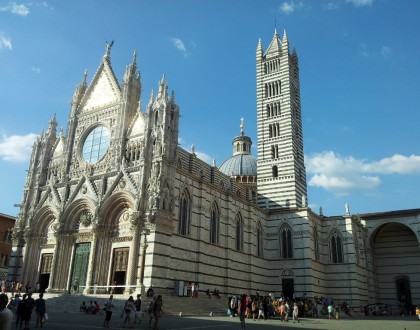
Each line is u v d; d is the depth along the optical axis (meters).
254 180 101.62
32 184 75.62
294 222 83.38
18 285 63.47
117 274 59.34
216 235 69.31
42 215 71.31
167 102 62.31
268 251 84.31
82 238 63.81
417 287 95.75
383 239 102.38
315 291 79.50
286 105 94.88
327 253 87.31
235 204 75.81
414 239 98.62
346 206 88.38
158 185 56.91
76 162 71.56
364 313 80.62
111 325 34.50
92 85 75.81
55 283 63.41
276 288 81.19
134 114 69.06
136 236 56.62
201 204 65.75
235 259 72.31
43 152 77.12
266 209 87.88
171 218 57.56
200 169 76.44
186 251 60.84
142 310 46.19
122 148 65.00
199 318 45.50
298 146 95.06
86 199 65.12
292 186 88.06
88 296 52.09
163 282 54.44
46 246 69.25
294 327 38.25
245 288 73.75
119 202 61.88
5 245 90.06
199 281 61.69
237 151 115.75
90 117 73.31
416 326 42.97
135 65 72.31
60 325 32.91
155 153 59.56
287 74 97.19
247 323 41.31
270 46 103.50
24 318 29.14
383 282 99.69
